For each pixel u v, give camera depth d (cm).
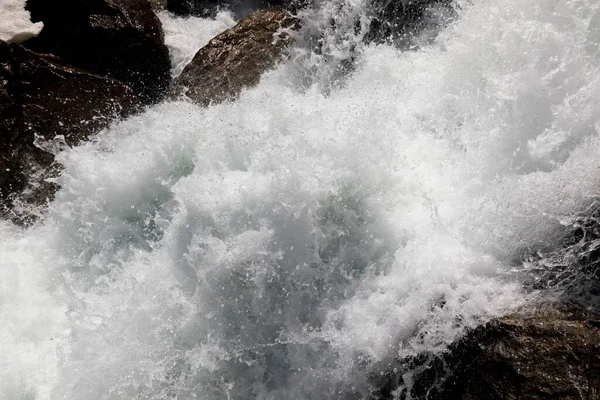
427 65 575
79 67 714
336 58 693
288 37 725
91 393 432
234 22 912
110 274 493
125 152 575
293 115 529
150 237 525
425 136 496
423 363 374
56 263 526
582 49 461
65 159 585
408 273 412
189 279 457
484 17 540
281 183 454
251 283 440
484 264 396
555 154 431
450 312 379
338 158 466
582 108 434
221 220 461
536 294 370
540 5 501
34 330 473
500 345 348
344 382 396
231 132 530
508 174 443
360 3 695
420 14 643
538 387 325
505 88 486
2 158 579
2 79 600
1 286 505
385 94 561
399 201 452
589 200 382
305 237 443
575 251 376
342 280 434
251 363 427
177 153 546
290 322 429
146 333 445
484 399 338
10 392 438
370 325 401
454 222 427
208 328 439
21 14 739
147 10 771
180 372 431
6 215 567
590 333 336
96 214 545
